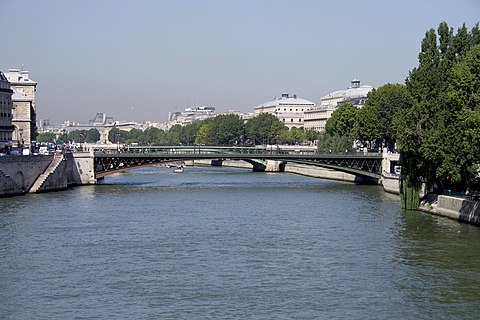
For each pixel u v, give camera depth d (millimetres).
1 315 66188
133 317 65625
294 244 97938
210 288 74875
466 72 107438
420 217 123562
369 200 155375
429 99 125500
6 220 117000
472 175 122688
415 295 72562
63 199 150625
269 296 72125
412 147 126438
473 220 113375
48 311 67312
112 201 148625
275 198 160250
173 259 88062
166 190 179375
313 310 67812
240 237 103625
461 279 78438
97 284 76250
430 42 127250
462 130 111438
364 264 85438
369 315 66500
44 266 83938
